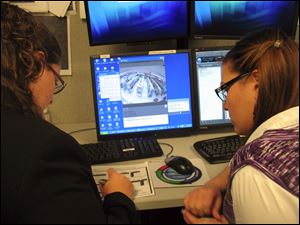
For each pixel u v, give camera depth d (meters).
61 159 0.73
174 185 1.05
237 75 0.83
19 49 0.77
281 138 0.72
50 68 0.86
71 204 0.69
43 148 0.70
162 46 1.60
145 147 1.31
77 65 1.59
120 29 1.42
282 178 0.66
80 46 1.57
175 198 0.99
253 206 0.68
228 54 0.87
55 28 1.54
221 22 1.46
